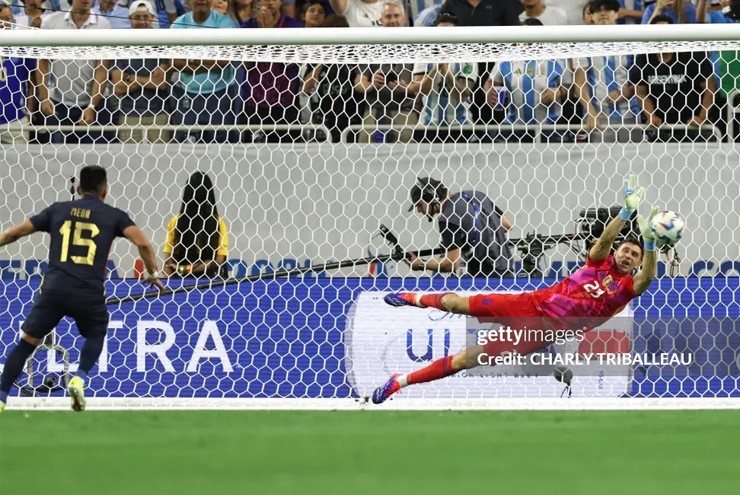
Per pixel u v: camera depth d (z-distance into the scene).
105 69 40.56
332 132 40.12
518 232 35.66
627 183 30.22
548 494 13.73
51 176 36.09
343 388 33.84
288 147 35.75
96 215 28.12
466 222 34.72
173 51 34.69
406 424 25.38
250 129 37.56
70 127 36.59
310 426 24.66
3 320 34.16
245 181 35.75
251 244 35.69
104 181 28.64
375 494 13.69
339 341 33.94
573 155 35.88
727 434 22.72
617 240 35.78
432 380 30.67
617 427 24.44
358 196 35.66
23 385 33.59
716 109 40.34
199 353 34.03
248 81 40.78
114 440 21.05
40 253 35.75
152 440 21.03
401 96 40.41
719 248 35.94
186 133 40.34
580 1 44.72
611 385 33.38
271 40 32.31
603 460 17.81
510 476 15.63
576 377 33.16
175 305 34.12
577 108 40.91
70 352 33.69
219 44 32.25
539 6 44.53
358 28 32.31
